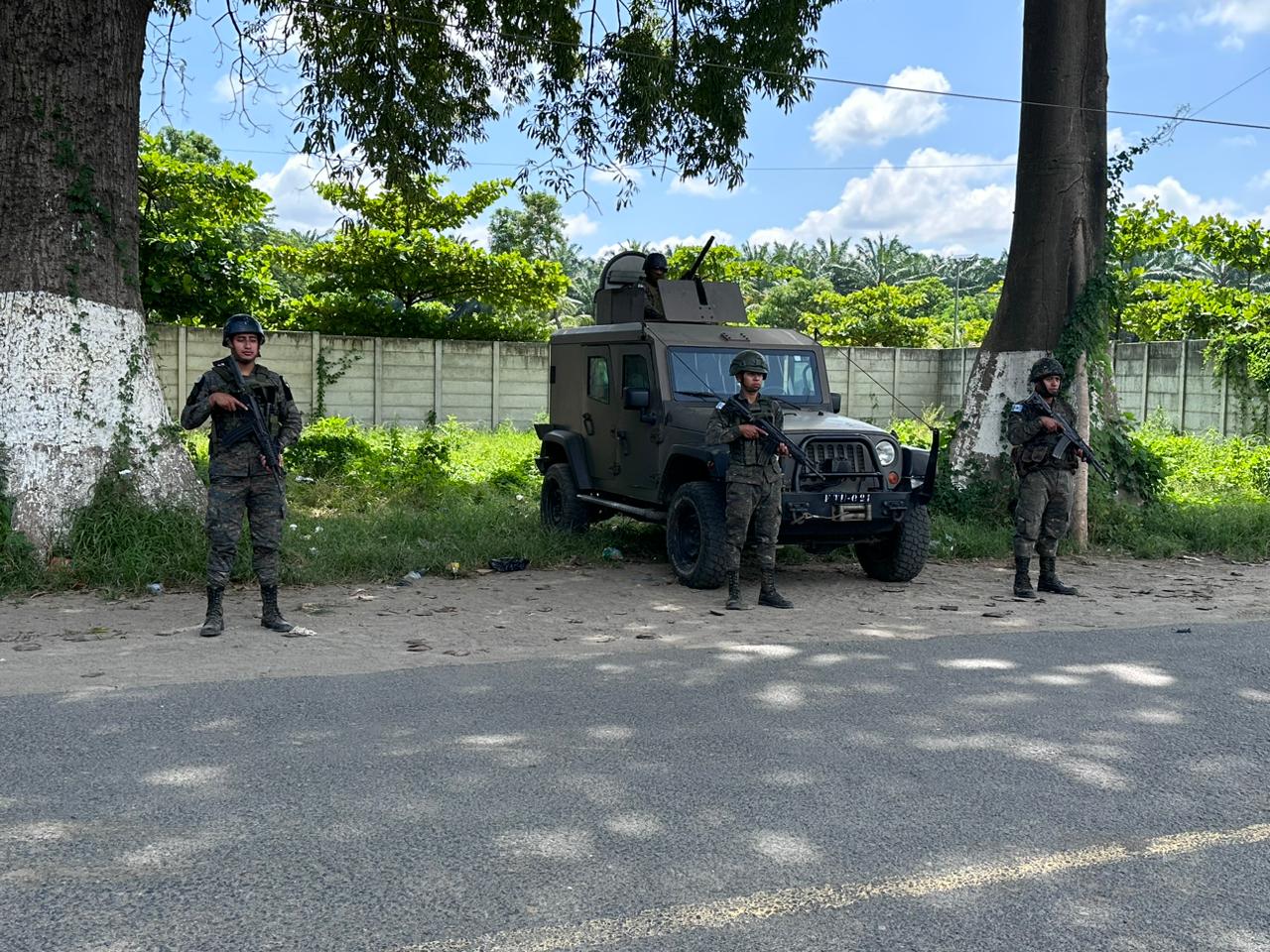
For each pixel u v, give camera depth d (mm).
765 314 54969
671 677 5719
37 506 8523
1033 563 10305
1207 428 20141
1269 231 25125
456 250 28297
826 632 7000
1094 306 11703
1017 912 3131
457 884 3264
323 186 27391
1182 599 8469
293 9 13078
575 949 2893
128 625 6984
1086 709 5203
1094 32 11930
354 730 4750
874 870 3395
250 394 6742
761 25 12594
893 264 76312
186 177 22828
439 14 13391
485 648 6445
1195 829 3758
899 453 8602
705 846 3555
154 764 4289
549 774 4207
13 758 4348
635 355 9641
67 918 3029
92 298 8969
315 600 7910
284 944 2900
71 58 8883
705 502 8430
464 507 12516
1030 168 11883
